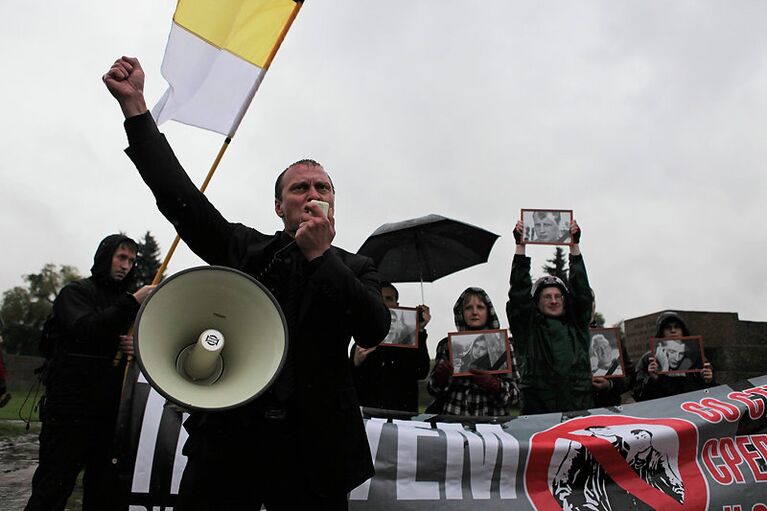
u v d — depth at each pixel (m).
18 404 16.19
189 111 3.09
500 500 3.66
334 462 2.01
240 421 2.00
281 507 2.05
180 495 2.07
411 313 5.18
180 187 2.07
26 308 62.91
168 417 3.63
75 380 3.79
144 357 1.81
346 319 2.07
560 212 5.15
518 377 5.32
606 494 3.75
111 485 3.71
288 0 3.24
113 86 2.07
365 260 2.33
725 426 4.02
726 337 11.40
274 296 2.10
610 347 5.25
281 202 2.34
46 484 3.70
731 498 3.81
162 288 1.91
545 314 5.02
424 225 5.87
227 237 2.22
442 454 3.69
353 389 2.15
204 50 3.14
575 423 4.03
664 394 5.36
